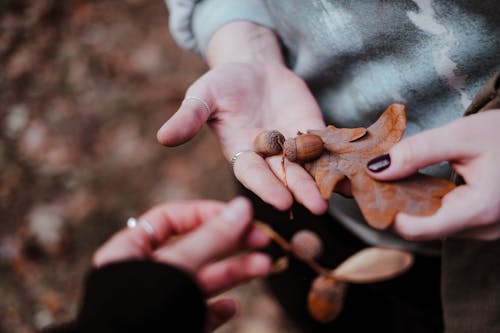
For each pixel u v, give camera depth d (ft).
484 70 1.26
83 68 3.35
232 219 1.15
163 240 1.35
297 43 1.52
